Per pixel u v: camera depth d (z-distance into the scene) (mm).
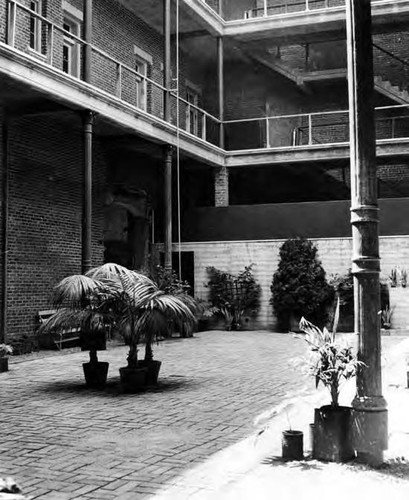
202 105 22359
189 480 4250
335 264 16828
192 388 8008
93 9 15711
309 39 20141
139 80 17781
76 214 14664
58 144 14109
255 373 9305
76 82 11805
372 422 4445
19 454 4953
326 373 4660
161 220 18578
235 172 21172
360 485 4012
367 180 4637
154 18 18078
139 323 7891
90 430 5750
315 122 22219
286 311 16641
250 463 4613
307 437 5387
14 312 12477
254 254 17562
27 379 8797
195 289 17922
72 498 3910
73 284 8047
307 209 17203
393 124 18969
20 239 12781
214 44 20625
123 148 16531
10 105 12344
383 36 21750
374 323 4555
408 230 16312
